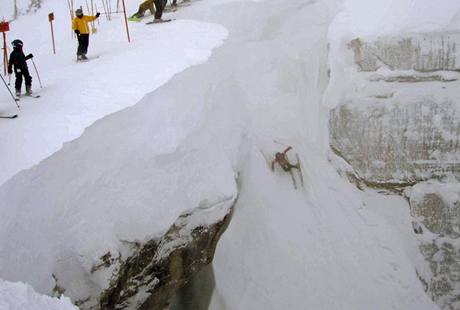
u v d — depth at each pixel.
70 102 8.00
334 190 9.73
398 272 8.88
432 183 9.13
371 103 9.53
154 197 7.07
